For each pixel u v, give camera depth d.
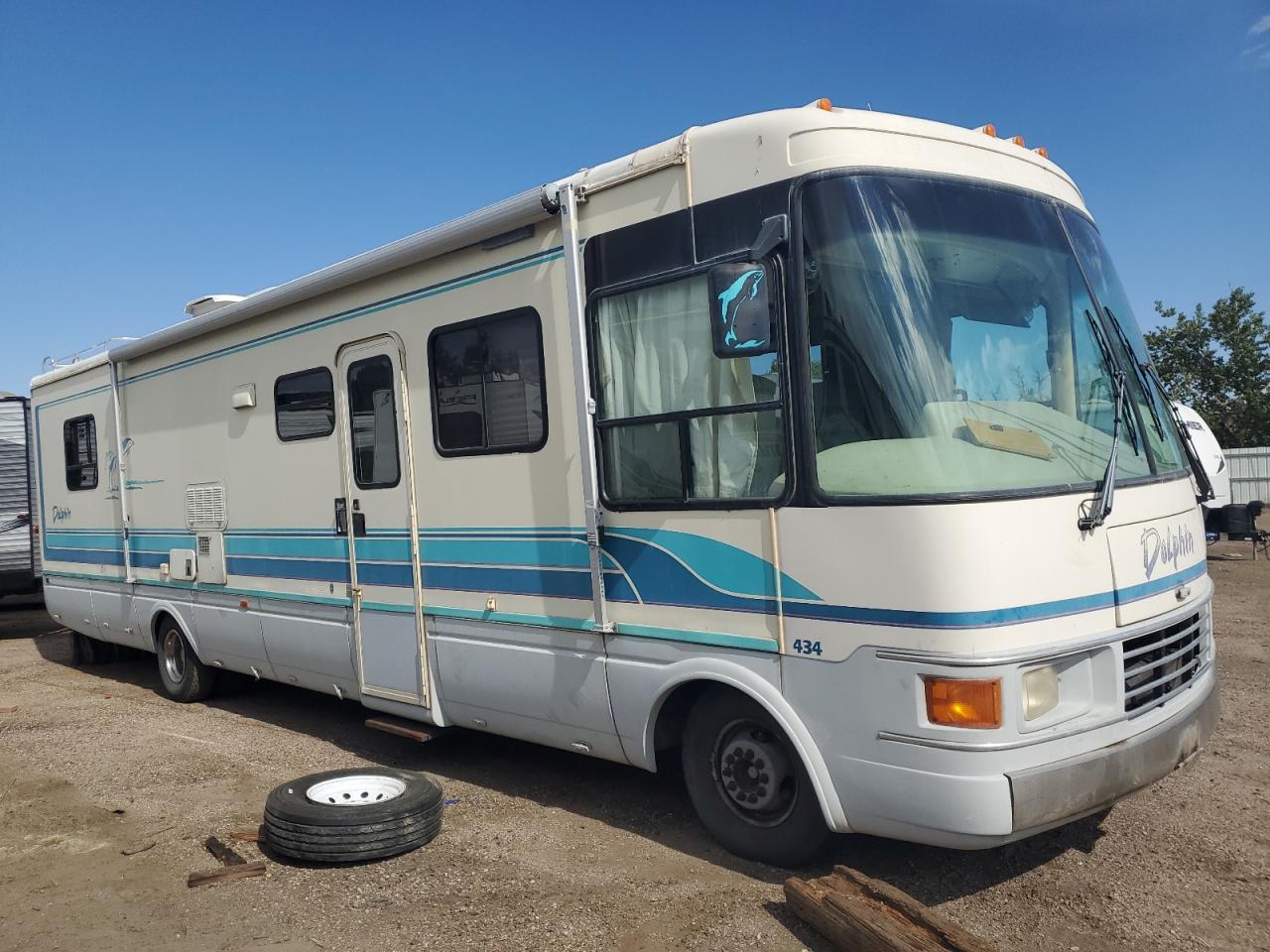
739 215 4.07
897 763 3.59
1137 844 4.39
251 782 5.89
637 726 4.50
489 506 5.16
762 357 4.00
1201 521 4.59
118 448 8.54
